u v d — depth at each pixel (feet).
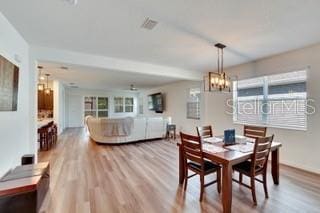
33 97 10.02
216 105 16.85
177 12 6.57
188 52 11.29
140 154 14.34
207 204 7.15
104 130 17.33
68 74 18.38
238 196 7.70
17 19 7.03
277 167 8.73
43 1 5.86
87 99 33.68
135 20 7.17
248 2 5.93
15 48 7.98
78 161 12.46
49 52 10.35
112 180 9.35
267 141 7.38
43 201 7.05
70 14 6.69
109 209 6.76
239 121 14.83
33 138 10.05
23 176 6.46
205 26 7.69
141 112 35.88
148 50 10.89
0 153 6.55
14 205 5.54
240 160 6.75
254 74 13.47
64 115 29.71
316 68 10.05
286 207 6.85
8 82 7.07
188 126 22.16
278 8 6.29
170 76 15.52
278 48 10.58
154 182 9.14
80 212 6.56
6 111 7.03
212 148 7.79
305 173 10.14
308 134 10.48
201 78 17.40
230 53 11.51
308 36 8.83
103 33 8.40
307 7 6.23
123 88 32.30
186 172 8.33
